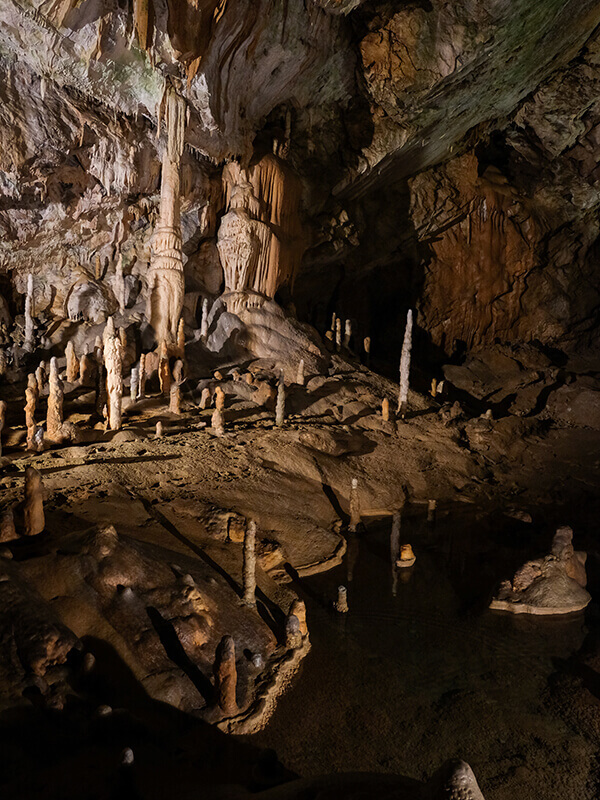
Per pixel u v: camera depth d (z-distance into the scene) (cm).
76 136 1634
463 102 2419
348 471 1590
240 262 2059
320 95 2136
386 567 1196
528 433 2216
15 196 1723
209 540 1096
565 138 2941
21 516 942
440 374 2827
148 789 565
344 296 2919
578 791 675
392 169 2573
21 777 550
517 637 977
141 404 1623
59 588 786
